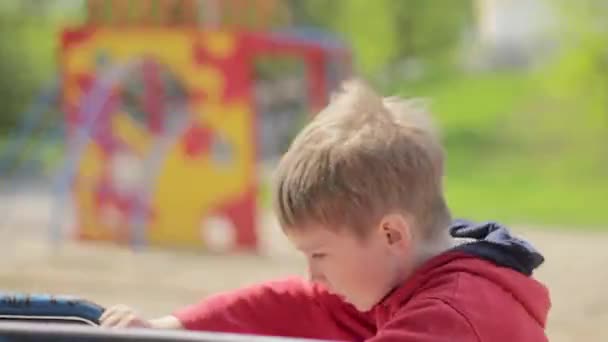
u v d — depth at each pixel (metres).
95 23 14.41
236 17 14.62
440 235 3.02
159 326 3.36
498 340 2.79
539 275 11.73
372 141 2.91
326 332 3.51
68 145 13.55
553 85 24.83
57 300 3.11
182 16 14.26
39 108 18.50
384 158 2.89
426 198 2.96
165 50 12.92
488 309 2.82
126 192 13.50
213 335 2.31
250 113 13.01
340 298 3.49
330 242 2.92
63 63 13.43
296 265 12.27
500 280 2.91
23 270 11.70
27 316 3.09
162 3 14.17
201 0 14.11
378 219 2.89
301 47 13.37
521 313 2.92
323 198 2.88
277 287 3.54
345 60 13.91
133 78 14.59
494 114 24.69
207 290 10.70
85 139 13.30
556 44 25.48
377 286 2.96
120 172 13.55
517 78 26.34
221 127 13.10
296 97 25.61
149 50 12.97
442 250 3.00
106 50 13.20
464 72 27.08
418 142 2.96
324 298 3.51
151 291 10.61
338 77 13.96
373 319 3.47
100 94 13.25
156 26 14.07
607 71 24.03
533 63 26.25
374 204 2.87
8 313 3.07
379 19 27.06
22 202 18.25
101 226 13.66
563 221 16.39
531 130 23.70
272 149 24.77
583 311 9.80
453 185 20.09
